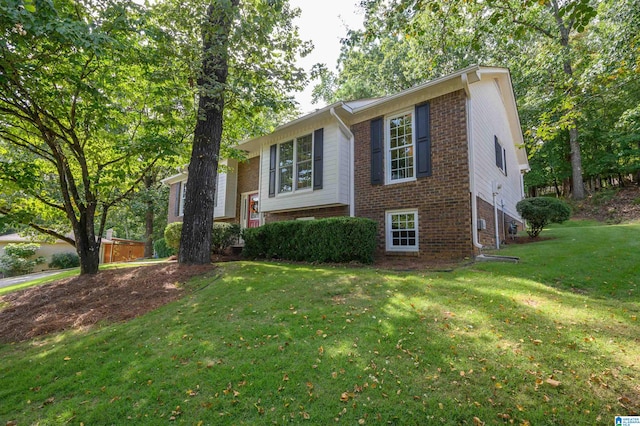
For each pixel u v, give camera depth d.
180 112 8.62
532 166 23.00
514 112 12.87
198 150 7.95
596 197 19.02
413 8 5.49
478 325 3.57
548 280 5.20
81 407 2.67
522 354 2.96
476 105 8.52
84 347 3.80
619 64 5.98
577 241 8.20
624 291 4.68
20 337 4.50
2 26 4.20
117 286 6.41
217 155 8.16
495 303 4.16
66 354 3.67
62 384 3.03
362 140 9.45
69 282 7.07
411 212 8.19
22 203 7.86
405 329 3.58
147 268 7.62
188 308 4.85
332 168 9.45
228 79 8.60
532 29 5.62
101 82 6.95
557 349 3.02
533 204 9.39
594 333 3.31
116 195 9.51
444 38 6.88
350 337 3.48
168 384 2.86
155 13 7.36
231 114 10.23
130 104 8.68
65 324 4.79
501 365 2.80
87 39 4.68
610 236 8.58
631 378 2.57
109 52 6.12
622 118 14.40
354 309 4.28
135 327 4.30
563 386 2.51
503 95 11.96
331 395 2.57
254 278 6.18
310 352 3.23
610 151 20.05
